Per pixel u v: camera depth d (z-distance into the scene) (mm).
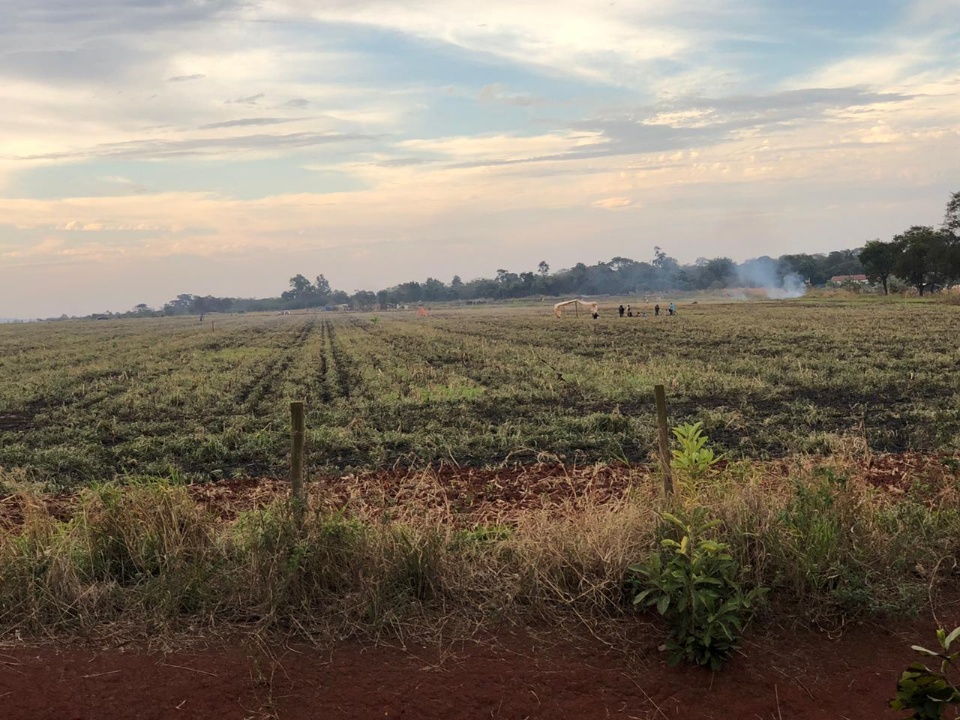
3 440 15133
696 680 4602
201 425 16344
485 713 4309
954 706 4316
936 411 14484
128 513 5918
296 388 22234
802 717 4277
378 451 12625
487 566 5684
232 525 6164
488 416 16531
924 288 88750
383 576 5383
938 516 6258
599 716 4285
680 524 5109
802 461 8023
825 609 5227
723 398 17969
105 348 47625
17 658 4816
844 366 22281
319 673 4684
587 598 5363
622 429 14406
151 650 4906
